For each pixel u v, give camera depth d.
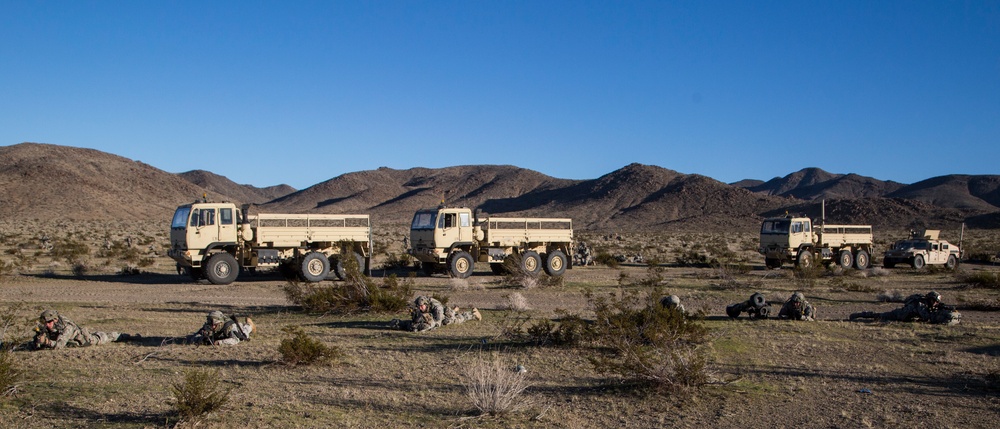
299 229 26.36
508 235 29.08
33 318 15.83
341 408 8.25
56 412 7.91
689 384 9.11
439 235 28.02
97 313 16.78
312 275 25.64
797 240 35.28
